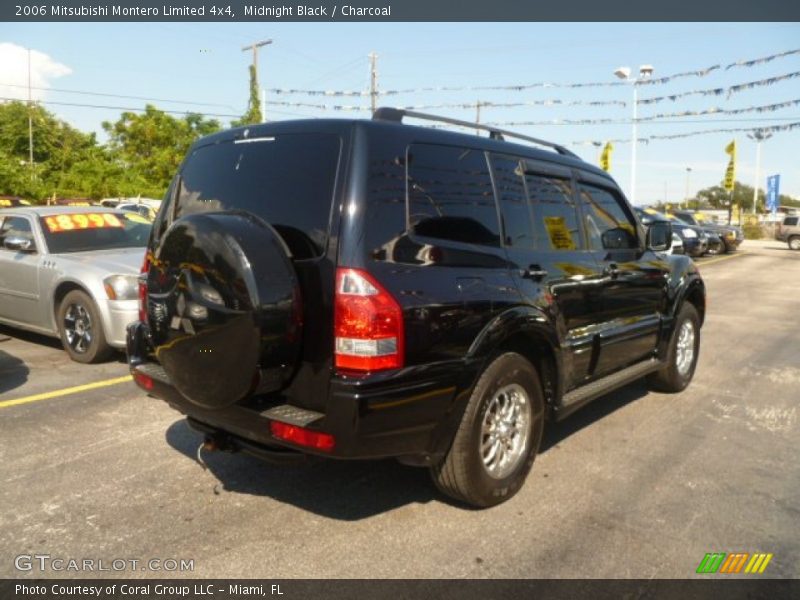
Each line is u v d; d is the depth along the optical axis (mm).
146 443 4871
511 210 4152
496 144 4195
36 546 3445
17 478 4250
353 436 3121
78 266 7125
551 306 4227
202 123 44719
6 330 9141
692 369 6672
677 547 3512
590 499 4070
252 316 3100
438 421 3443
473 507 3908
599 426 5469
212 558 3350
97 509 3852
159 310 3543
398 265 3314
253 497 4031
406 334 3244
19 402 5789
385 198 3354
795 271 20875
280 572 3229
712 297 14234
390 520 3764
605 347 4980
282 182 3521
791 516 3887
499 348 3877
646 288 5641
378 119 3629
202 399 3426
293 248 3365
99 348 6969
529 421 4074
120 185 39469
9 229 8086
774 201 45781
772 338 9492
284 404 3379
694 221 29125
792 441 5164
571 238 4734
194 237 3320
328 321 3203
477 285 3668
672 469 4559
